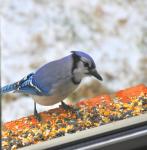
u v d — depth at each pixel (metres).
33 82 2.60
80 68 2.58
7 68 3.23
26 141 2.54
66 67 2.58
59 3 3.45
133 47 3.35
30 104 3.09
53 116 2.60
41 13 3.42
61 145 2.52
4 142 2.55
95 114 2.59
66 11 3.43
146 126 2.54
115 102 2.63
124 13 3.45
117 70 3.26
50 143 2.53
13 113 3.06
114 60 3.30
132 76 3.25
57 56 3.28
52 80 2.58
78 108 2.62
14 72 3.22
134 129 2.54
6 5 3.42
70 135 2.54
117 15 3.44
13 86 2.62
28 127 2.58
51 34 3.35
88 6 3.45
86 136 2.53
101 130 2.54
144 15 3.45
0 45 3.31
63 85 2.58
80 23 3.40
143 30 3.40
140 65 3.29
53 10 3.43
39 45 3.33
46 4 3.44
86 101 2.65
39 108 3.04
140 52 3.33
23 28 3.37
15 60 3.26
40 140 2.55
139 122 2.55
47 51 3.31
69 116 2.60
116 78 3.24
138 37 3.38
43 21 3.39
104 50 3.33
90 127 2.56
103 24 3.41
